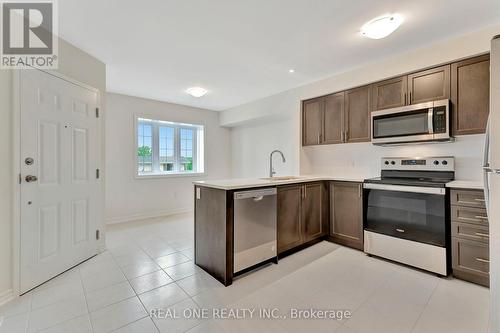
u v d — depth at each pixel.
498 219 1.30
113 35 2.29
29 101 1.99
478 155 2.49
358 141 3.12
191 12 1.95
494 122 1.32
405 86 2.70
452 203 2.22
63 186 2.31
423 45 2.49
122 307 1.77
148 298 1.89
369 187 2.75
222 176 5.85
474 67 2.26
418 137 2.53
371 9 1.91
